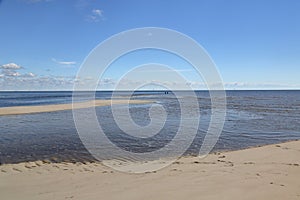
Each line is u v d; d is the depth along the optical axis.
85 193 5.25
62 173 7.03
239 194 4.99
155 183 5.83
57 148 11.26
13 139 13.38
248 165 7.60
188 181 5.93
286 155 9.02
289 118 24.88
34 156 9.80
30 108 31.53
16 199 5.04
